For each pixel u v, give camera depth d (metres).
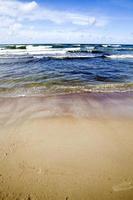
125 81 10.63
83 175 3.37
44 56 23.67
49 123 5.30
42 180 3.25
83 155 3.93
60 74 12.12
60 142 4.40
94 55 27.95
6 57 21.80
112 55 28.11
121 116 5.88
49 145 4.27
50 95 7.78
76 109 6.34
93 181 3.24
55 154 3.95
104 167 3.58
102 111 6.23
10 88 8.59
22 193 3.01
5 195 2.96
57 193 3.01
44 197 2.94
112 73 12.99
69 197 2.95
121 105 6.81
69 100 7.22
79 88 8.90
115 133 4.85
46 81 10.08
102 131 4.95
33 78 10.68
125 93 8.29
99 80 10.77
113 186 3.14
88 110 6.29
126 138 4.62
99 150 4.11
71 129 5.01
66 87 9.01
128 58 24.44
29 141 4.42
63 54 28.53
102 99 7.43
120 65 17.20
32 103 6.80
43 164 3.64
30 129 4.97
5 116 5.68
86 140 4.50
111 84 9.79
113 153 4.01
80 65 16.73
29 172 3.43
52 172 3.44
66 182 3.21
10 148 4.14
